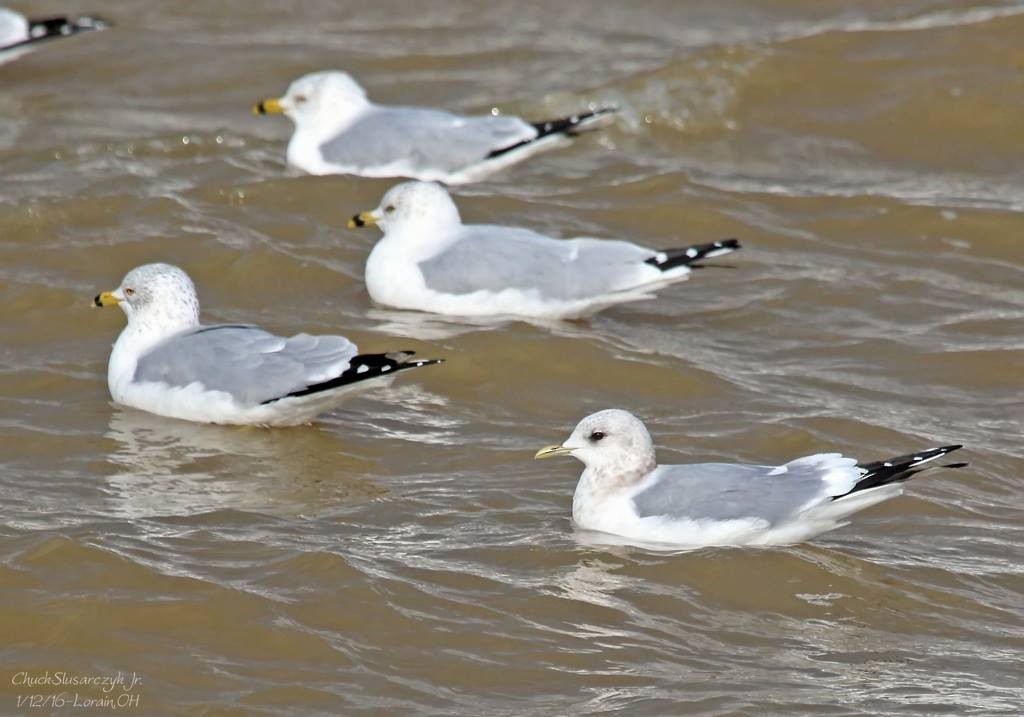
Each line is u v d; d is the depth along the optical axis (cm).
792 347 1616
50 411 1410
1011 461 1369
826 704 980
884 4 2723
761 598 1124
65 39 2534
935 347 1608
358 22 2688
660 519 1188
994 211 1941
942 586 1149
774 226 1923
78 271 1716
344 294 1725
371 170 2039
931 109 2266
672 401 1484
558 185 2036
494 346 1560
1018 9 2461
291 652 1026
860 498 1174
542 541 1191
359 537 1185
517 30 2667
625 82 2312
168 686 988
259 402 1363
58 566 1106
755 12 2744
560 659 1030
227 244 1778
